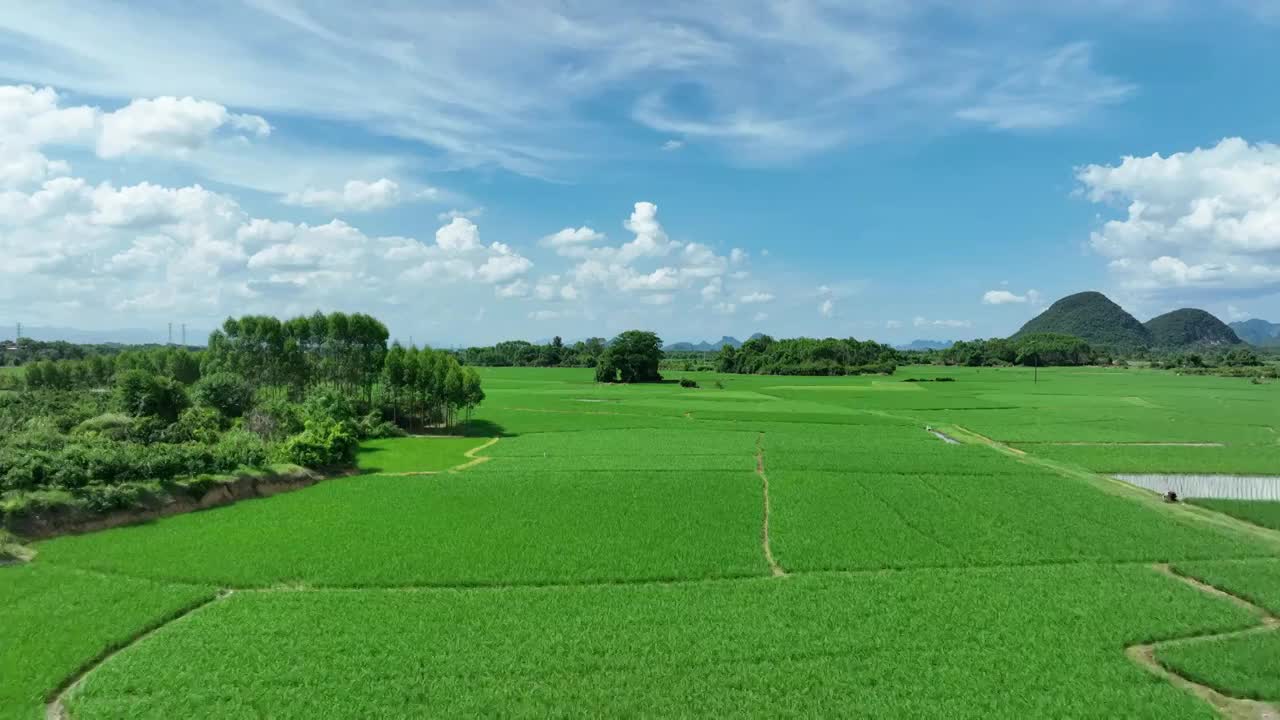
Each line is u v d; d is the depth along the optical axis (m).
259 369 96.81
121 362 102.62
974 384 183.00
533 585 33.75
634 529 42.91
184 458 49.34
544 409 121.56
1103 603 31.20
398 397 94.75
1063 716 22.23
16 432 53.53
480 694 23.27
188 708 22.50
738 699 23.06
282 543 39.28
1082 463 69.50
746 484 55.66
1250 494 58.47
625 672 24.73
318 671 24.70
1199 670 25.02
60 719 22.42
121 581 33.22
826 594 32.28
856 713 22.34
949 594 32.31
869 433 89.56
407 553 37.78
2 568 34.66
